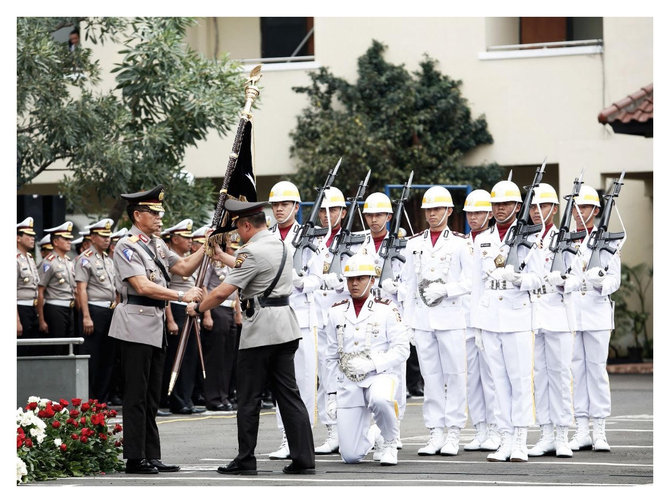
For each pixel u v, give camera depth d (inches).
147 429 468.8
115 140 912.9
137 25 949.8
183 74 916.6
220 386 753.0
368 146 1109.1
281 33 1231.5
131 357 458.3
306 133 1146.7
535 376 536.4
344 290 581.6
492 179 1107.9
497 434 553.6
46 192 1148.5
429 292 542.9
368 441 501.0
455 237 547.2
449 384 539.5
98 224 733.3
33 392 564.1
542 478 446.6
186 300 462.6
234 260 470.0
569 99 1102.4
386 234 606.5
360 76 1138.0
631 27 1084.5
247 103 487.5
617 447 560.1
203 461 509.7
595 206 568.1
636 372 1045.2
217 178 1176.8
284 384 457.1
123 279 457.7
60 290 725.3
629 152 1048.8
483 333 523.8
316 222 595.8
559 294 537.0
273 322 452.1
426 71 1128.8
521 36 1181.1
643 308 1096.2
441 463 501.0
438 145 1117.7
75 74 941.2
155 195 466.3
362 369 494.6
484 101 1125.7
